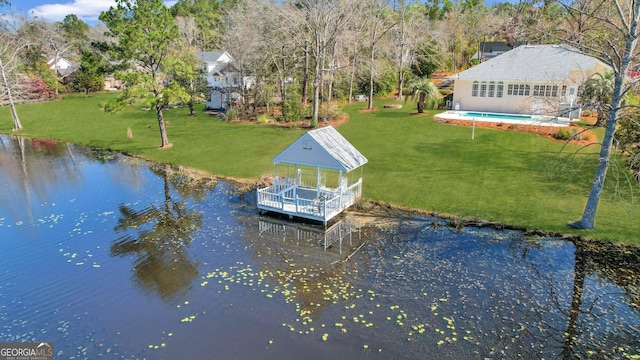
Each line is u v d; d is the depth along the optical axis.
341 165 17.77
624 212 17.36
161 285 13.60
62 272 14.54
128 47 26.88
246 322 11.58
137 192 23.09
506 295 12.64
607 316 11.61
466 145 26.23
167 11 28.48
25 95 54.72
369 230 17.38
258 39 40.75
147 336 11.07
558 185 20.06
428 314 11.78
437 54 48.84
